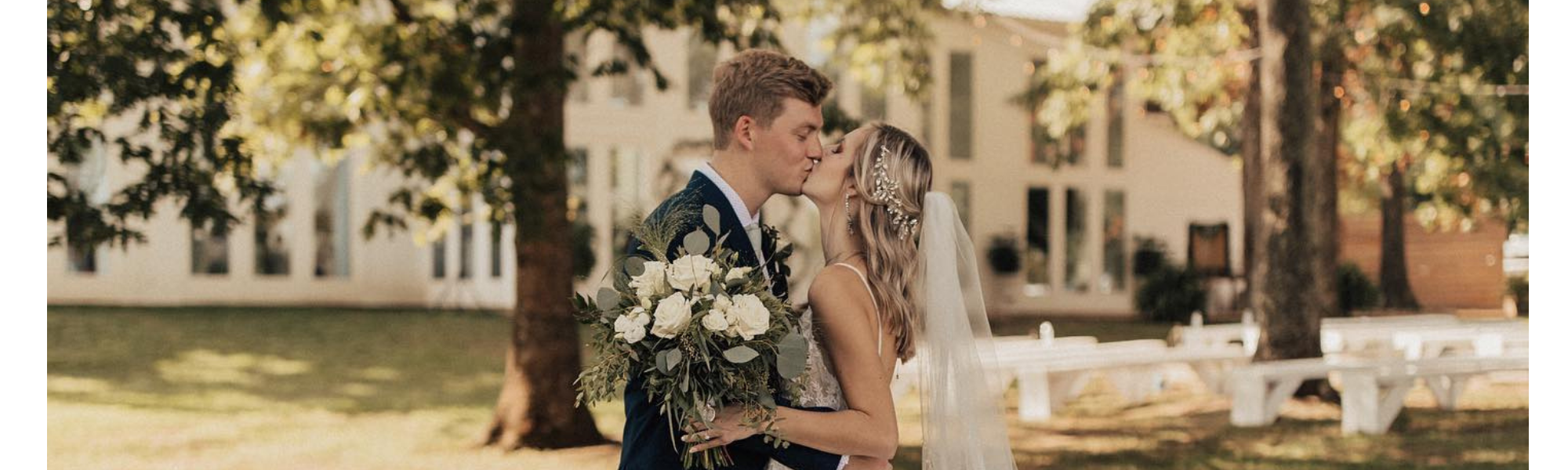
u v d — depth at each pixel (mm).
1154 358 10078
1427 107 15102
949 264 3277
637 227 2852
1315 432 8688
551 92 7906
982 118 21469
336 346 13859
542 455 7820
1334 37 14047
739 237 2906
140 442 8258
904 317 3016
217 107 6273
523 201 7285
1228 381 10672
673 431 2775
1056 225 22141
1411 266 26422
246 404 10078
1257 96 14688
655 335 2691
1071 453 7941
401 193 7918
